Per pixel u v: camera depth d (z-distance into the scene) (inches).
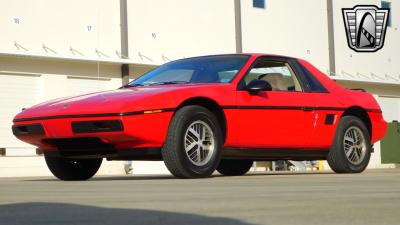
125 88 237.0
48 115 217.2
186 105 214.8
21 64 599.5
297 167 714.8
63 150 223.5
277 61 249.4
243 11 781.3
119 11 667.4
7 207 103.7
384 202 110.0
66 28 628.4
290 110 239.8
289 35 826.8
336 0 880.9
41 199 120.3
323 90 255.8
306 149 247.6
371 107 272.8
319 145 251.3
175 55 710.5
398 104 940.0
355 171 263.0
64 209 99.2
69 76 631.2
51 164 239.1
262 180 187.5
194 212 93.7
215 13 750.5
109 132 205.8
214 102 219.5
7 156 588.1
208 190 142.6
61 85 625.0
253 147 230.2
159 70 253.1
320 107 250.2
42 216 89.3
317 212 94.0
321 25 863.1
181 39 717.3
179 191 140.1
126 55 665.6
